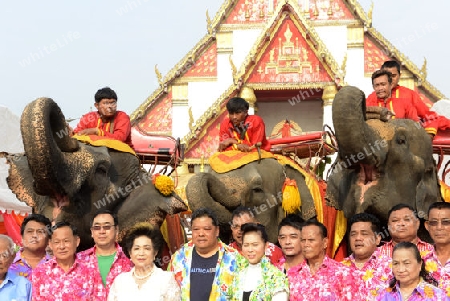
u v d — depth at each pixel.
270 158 9.74
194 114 30.75
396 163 8.70
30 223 7.93
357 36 30.41
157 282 7.01
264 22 30.98
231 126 10.10
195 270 7.52
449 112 13.77
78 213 8.11
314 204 9.95
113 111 9.41
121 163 8.76
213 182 8.84
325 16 30.77
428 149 9.12
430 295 6.70
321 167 12.25
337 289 7.16
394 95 9.93
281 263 8.12
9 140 14.02
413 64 29.16
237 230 8.17
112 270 7.52
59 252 7.41
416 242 7.91
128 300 6.95
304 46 28.98
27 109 7.45
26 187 8.13
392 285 6.96
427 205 9.02
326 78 28.83
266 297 7.02
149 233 7.09
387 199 8.62
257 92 30.05
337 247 9.57
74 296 7.40
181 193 11.91
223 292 7.39
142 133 11.04
